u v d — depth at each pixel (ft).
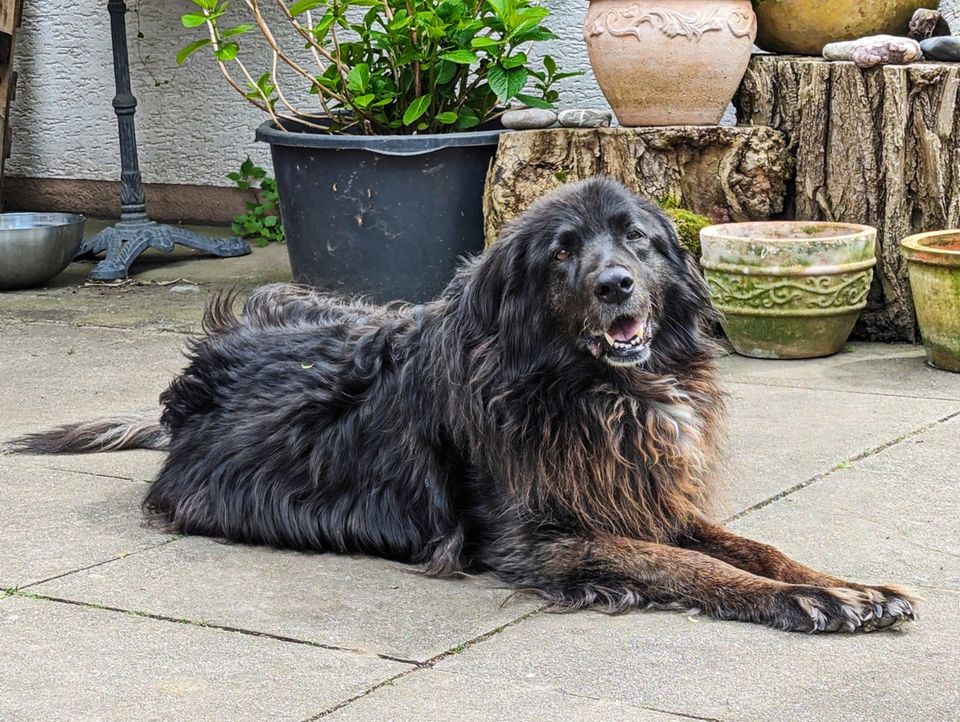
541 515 12.68
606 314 12.46
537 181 16.65
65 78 21.40
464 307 12.85
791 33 16.99
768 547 12.67
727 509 13.33
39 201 21.94
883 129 16.14
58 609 12.48
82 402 15.35
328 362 13.48
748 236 16.34
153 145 21.08
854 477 13.70
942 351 15.49
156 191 21.18
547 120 16.81
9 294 18.43
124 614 12.42
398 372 13.12
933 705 10.59
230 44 17.33
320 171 17.06
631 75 16.52
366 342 13.35
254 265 19.31
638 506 12.71
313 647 12.12
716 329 16.69
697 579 12.35
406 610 12.44
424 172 16.88
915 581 12.55
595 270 12.48
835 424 14.51
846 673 11.24
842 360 15.92
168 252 19.34
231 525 13.28
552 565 12.57
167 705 10.91
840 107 16.24
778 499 13.46
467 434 12.80
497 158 16.75
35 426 14.90
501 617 12.36
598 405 12.68
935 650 11.69
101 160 21.52
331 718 10.62
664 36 16.31
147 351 16.51
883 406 14.82
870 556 12.80
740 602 12.25
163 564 12.96
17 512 13.57
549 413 12.67
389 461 13.04
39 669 11.69
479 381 12.73
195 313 17.58
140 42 20.86
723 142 16.46
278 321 14.11
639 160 16.48
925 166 16.08
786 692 10.89
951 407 14.74
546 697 10.92
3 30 20.40
